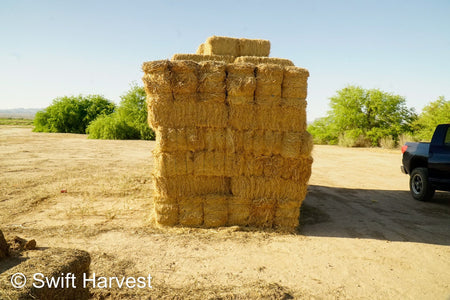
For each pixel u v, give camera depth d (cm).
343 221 566
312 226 537
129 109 2778
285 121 499
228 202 518
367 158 1509
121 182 815
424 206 677
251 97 495
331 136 2591
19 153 1352
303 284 341
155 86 479
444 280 354
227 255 411
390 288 336
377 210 641
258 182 512
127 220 538
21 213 557
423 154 716
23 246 277
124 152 1539
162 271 363
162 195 503
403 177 1030
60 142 2023
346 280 352
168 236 471
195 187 512
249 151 506
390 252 429
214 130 499
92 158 1277
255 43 596
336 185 895
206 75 486
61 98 3788
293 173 512
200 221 513
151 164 1144
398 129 2255
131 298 306
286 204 514
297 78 495
